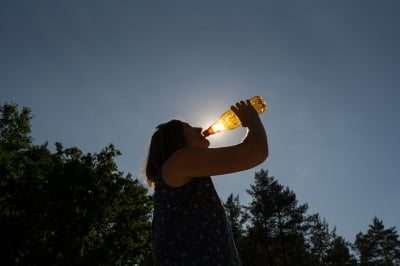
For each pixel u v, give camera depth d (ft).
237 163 5.53
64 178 71.41
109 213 72.23
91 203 70.85
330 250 176.55
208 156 5.58
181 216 5.58
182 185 5.78
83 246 66.49
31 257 62.75
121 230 72.33
